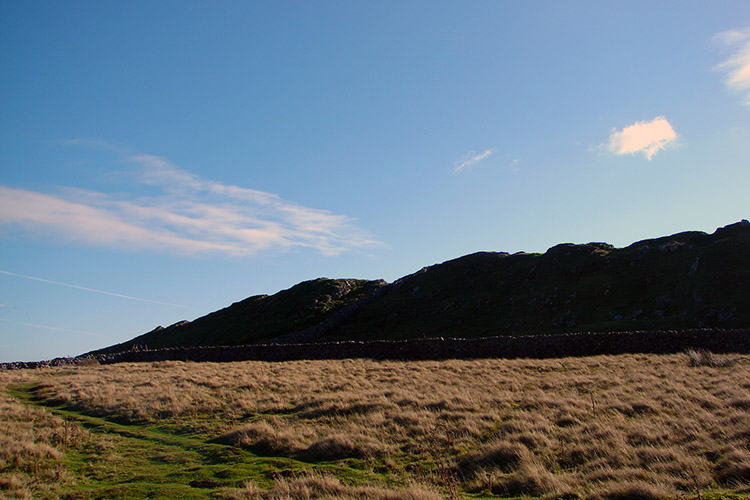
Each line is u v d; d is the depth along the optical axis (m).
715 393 16.81
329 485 10.06
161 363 42.50
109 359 54.75
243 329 99.00
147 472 12.20
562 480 9.95
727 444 10.96
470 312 72.88
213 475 11.80
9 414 17.73
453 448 12.94
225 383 26.20
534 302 67.62
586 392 19.27
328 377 27.97
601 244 84.25
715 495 8.37
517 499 9.44
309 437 14.84
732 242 62.75
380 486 10.25
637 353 32.38
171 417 18.73
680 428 12.78
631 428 13.07
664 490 8.62
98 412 20.14
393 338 70.31
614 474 9.82
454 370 28.64
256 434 15.27
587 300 62.50
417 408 17.36
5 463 12.00
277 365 36.97
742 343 30.58
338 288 111.88
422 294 89.75
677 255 65.50
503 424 14.27
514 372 26.55
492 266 91.62
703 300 52.41
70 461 13.09
